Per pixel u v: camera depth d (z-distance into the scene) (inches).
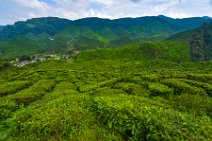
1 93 1910.7
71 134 478.0
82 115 536.4
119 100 660.1
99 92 1225.4
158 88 1301.7
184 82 1481.3
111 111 529.3
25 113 596.4
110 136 476.4
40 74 3260.3
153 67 7057.1
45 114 546.0
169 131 451.8
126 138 477.7
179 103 1170.6
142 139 457.7
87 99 653.9
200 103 1179.9
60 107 587.2
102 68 6496.1
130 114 509.0
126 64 7716.5
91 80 2709.2
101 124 512.7
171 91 1286.9
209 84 1487.5
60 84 2175.2
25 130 506.3
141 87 1352.1
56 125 498.3
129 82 1497.3
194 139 446.3
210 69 6397.6
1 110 880.3
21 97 1473.9
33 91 1711.4
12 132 521.3
